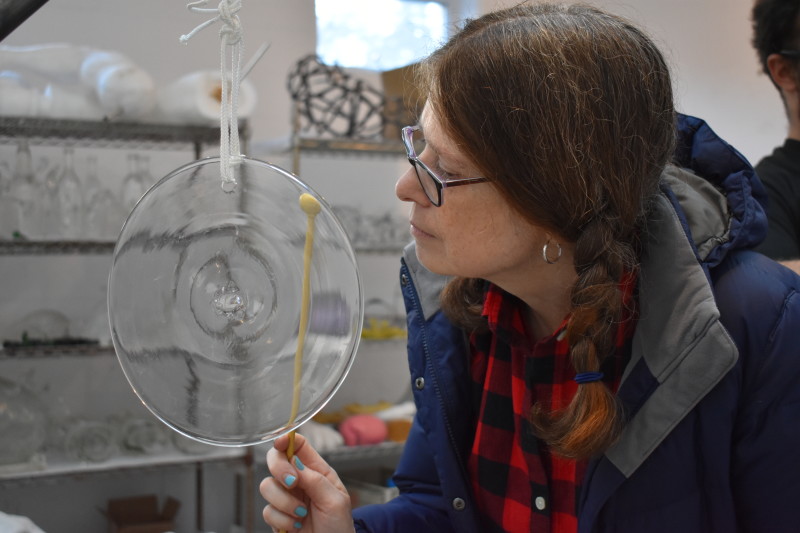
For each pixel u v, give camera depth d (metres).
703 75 2.80
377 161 3.54
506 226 0.94
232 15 0.77
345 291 0.83
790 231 2.03
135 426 2.79
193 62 3.13
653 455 0.96
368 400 3.46
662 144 0.96
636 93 0.92
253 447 2.85
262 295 0.81
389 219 3.26
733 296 0.94
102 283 3.03
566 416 0.93
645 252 0.98
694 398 0.91
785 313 0.92
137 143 3.08
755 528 0.97
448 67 0.91
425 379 1.21
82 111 2.63
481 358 1.21
